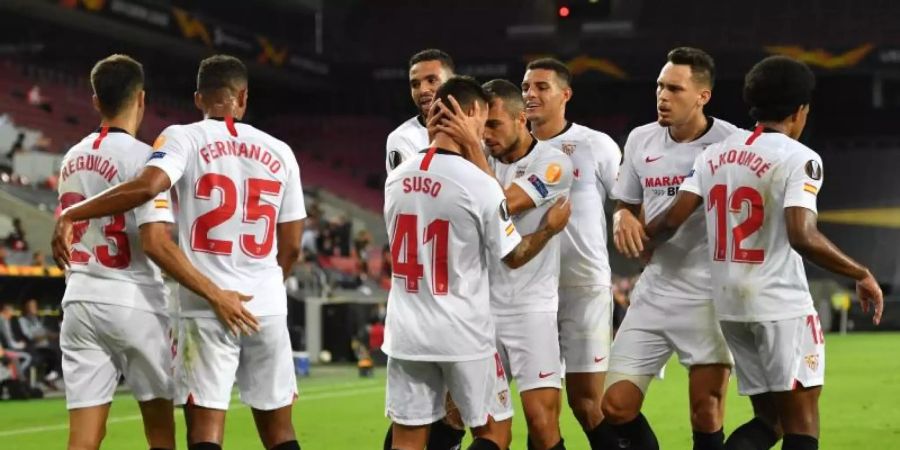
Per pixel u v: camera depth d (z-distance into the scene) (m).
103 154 8.86
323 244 46.53
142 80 9.20
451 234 8.22
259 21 61.28
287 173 8.98
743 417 17.20
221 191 8.64
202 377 8.67
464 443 14.09
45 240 35.06
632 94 64.12
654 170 9.95
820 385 8.68
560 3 47.22
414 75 10.55
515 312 9.75
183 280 8.39
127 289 8.84
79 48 52.97
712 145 9.04
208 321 8.66
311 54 58.53
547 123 10.69
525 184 9.38
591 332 10.60
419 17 64.75
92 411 8.88
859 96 62.22
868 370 26.77
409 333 8.32
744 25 59.91
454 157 8.29
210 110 8.89
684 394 21.50
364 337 35.62
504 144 9.49
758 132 8.68
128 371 9.02
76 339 8.87
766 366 8.68
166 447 9.16
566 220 8.78
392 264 8.49
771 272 8.55
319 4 62.69
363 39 65.06
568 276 10.60
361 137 63.91
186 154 8.55
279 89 64.94
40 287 25.81
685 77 9.58
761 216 8.52
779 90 8.59
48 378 24.91
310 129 64.31
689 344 9.66
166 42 49.97
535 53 58.41
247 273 8.75
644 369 9.89
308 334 35.81
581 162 10.60
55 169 39.78
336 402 21.72
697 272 9.66
